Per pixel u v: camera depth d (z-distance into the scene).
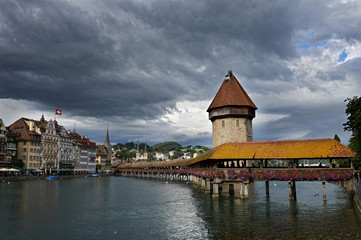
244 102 62.50
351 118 41.97
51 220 30.08
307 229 24.05
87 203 42.41
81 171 151.75
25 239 23.30
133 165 157.62
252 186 62.16
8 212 34.66
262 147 39.47
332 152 35.12
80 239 23.19
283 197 43.41
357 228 23.94
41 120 127.75
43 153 117.06
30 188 65.69
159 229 25.83
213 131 67.12
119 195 53.41
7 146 101.31
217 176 39.41
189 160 100.31
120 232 25.06
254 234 23.08
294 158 36.34
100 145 197.88
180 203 41.00
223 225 26.36
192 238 22.73
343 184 35.59
